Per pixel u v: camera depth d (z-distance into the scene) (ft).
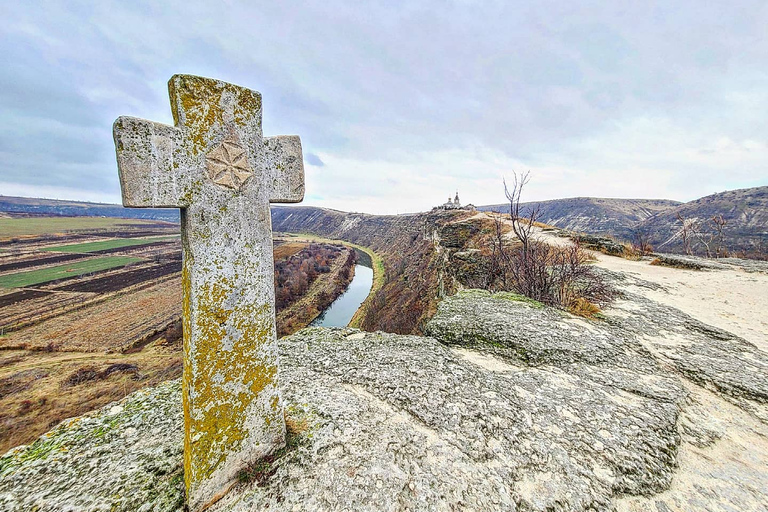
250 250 7.21
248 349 7.32
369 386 11.79
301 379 12.29
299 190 8.19
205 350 6.64
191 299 6.37
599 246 49.67
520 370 13.76
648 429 10.18
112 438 9.28
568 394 11.87
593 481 8.26
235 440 7.29
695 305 23.38
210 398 6.82
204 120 6.37
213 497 7.00
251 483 7.43
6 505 7.06
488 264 45.16
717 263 38.65
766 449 10.12
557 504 7.54
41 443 9.13
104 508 6.89
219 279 6.73
